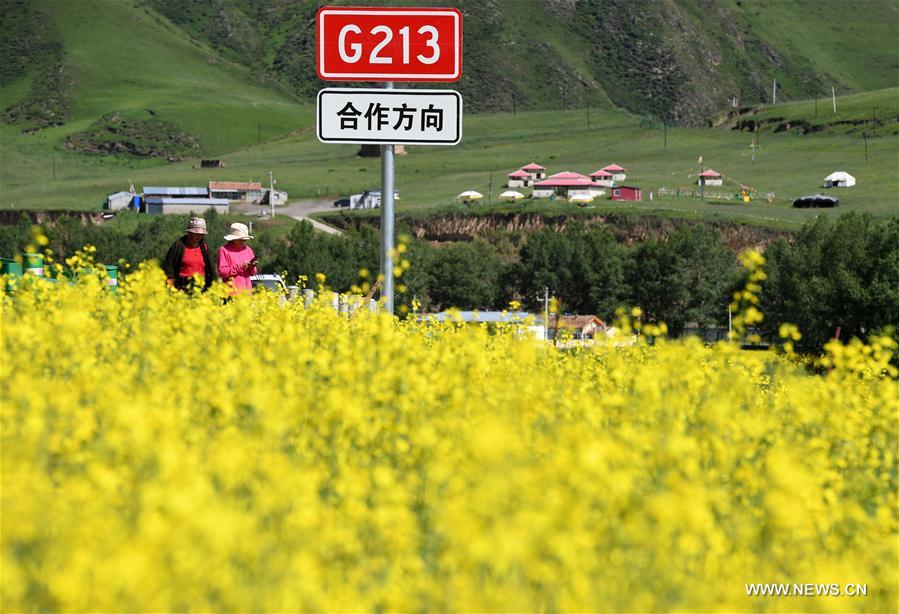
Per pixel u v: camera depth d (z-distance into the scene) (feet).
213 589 30.48
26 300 80.18
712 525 40.70
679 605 34.19
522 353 73.92
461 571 34.58
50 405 45.78
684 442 47.67
